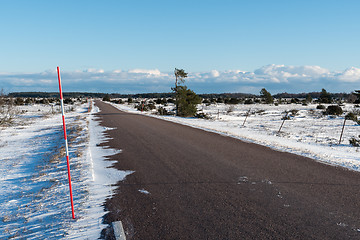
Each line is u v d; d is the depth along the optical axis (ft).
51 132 61.11
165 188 18.48
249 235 11.94
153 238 11.86
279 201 15.84
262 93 234.58
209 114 120.06
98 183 20.02
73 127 61.98
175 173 22.09
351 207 14.84
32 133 63.26
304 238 11.64
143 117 86.12
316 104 209.15
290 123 85.20
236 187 18.43
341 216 13.76
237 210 14.65
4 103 92.38
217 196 16.78
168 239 11.75
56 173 24.08
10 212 16.20
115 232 12.42
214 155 28.73
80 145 37.09
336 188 17.97
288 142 39.73
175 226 12.92
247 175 21.25
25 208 16.48
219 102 252.62
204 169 23.20
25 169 28.17
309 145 37.88
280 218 13.61
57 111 144.05
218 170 22.81
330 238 11.62
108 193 17.81
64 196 17.76
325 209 14.64
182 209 14.89
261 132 55.21
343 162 25.34
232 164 24.81
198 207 15.12
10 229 13.66
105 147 34.50
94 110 141.08
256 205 15.29
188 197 16.70
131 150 32.07
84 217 14.26
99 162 26.66
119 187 18.98
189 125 61.41
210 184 19.15
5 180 24.45
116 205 15.71
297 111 127.13
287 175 21.11
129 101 285.84
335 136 54.95
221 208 14.94
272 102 233.35
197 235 12.03
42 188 20.08
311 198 16.25
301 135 54.54
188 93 116.78
